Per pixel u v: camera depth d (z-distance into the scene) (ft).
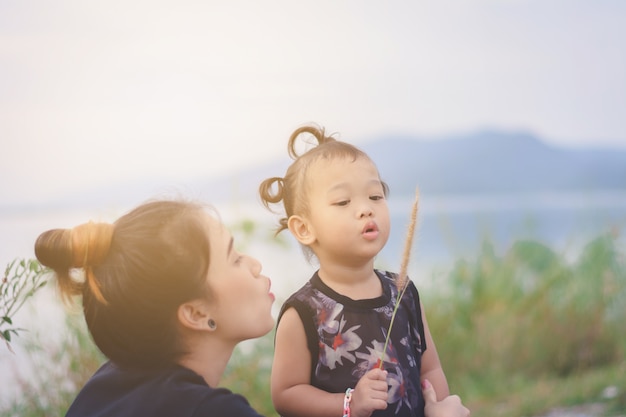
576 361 19.47
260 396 16.01
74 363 14.62
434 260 22.24
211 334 6.93
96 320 6.63
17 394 14.40
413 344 8.77
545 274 20.98
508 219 37.24
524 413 16.62
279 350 8.45
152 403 6.33
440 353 18.90
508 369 19.10
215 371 7.03
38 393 14.44
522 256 21.66
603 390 17.51
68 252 6.56
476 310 19.99
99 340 6.70
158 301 6.54
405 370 8.41
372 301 8.55
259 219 17.85
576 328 19.76
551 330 19.66
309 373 8.40
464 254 21.59
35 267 9.39
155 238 6.61
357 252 8.39
